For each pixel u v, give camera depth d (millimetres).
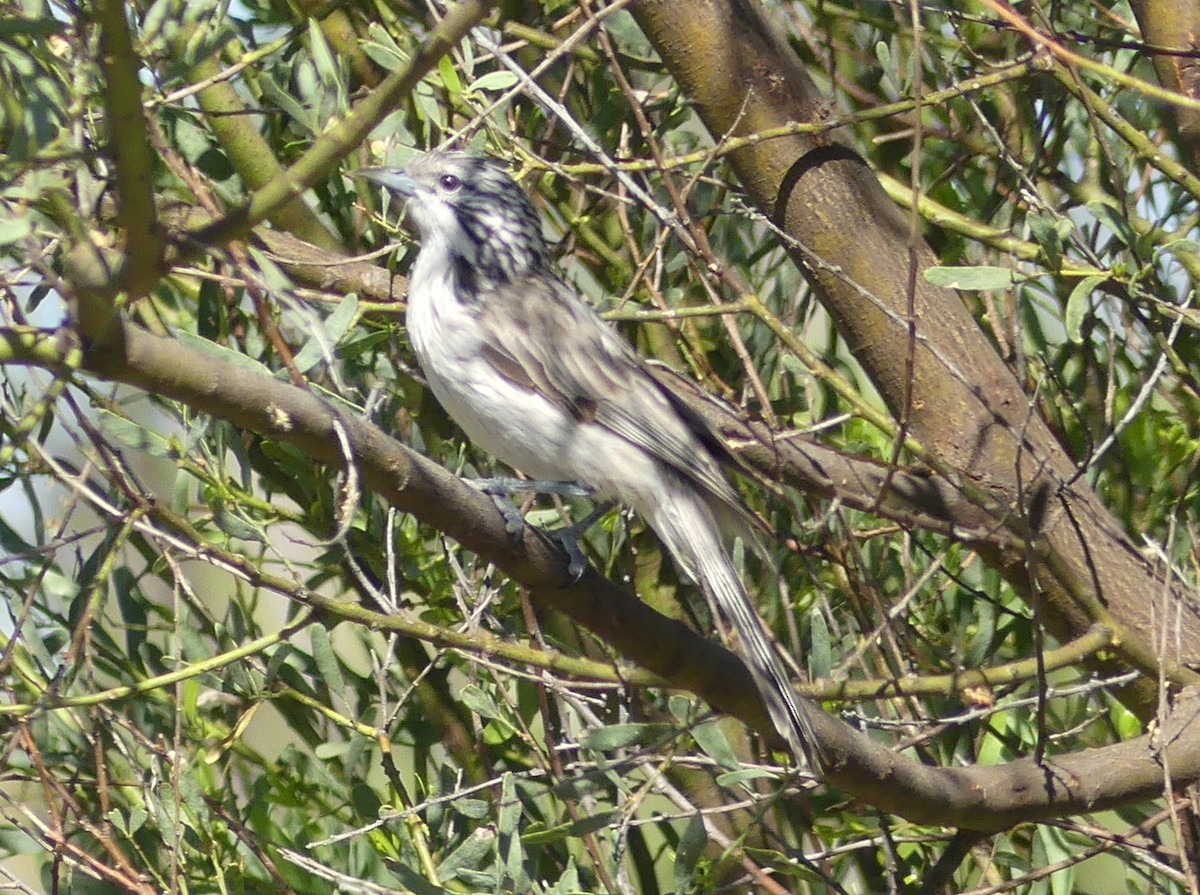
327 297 10000
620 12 10562
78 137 5906
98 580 7828
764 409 10359
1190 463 11133
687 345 11492
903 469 10219
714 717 8914
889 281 10242
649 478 10086
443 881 9180
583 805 10258
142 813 8773
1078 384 11430
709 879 10219
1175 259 10102
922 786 8570
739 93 10297
